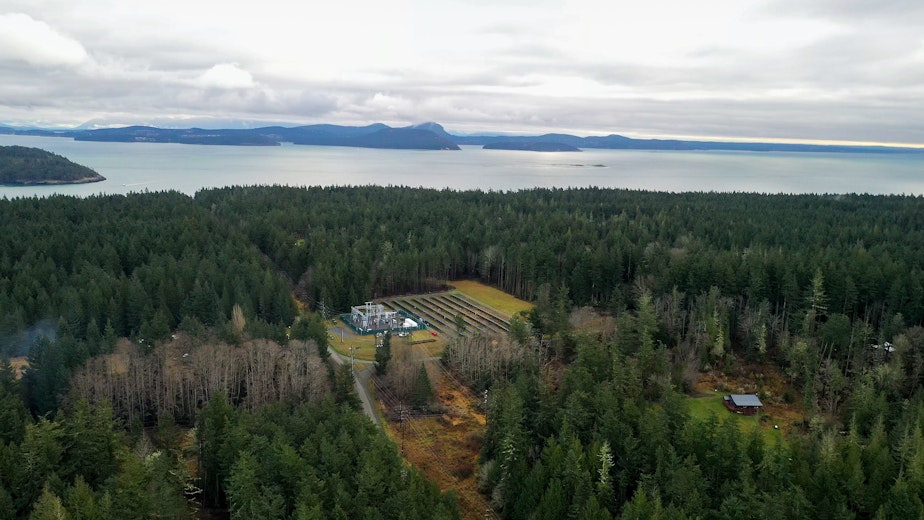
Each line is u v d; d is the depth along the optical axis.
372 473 53.19
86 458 56.97
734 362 94.19
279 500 50.41
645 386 84.00
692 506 51.06
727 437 59.72
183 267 117.75
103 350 80.44
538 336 99.62
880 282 98.44
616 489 58.75
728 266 105.69
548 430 67.75
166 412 67.12
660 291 109.94
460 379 93.00
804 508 51.72
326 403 68.44
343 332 113.75
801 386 87.25
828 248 120.25
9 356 91.44
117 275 122.12
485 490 65.62
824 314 96.75
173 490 52.28
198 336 86.69
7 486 52.34
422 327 117.31
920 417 63.59
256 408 74.50
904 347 83.38
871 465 58.16
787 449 61.00
